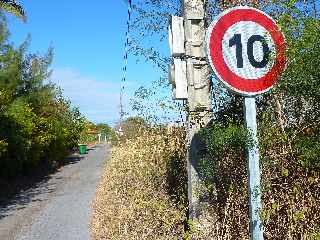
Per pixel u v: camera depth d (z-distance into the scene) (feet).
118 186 39.14
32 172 75.00
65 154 96.78
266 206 11.09
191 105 14.87
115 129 76.28
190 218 15.07
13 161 62.69
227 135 12.48
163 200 22.89
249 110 8.50
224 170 13.97
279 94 11.88
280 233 11.25
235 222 13.05
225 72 8.38
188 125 15.12
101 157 105.50
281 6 12.06
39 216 37.37
